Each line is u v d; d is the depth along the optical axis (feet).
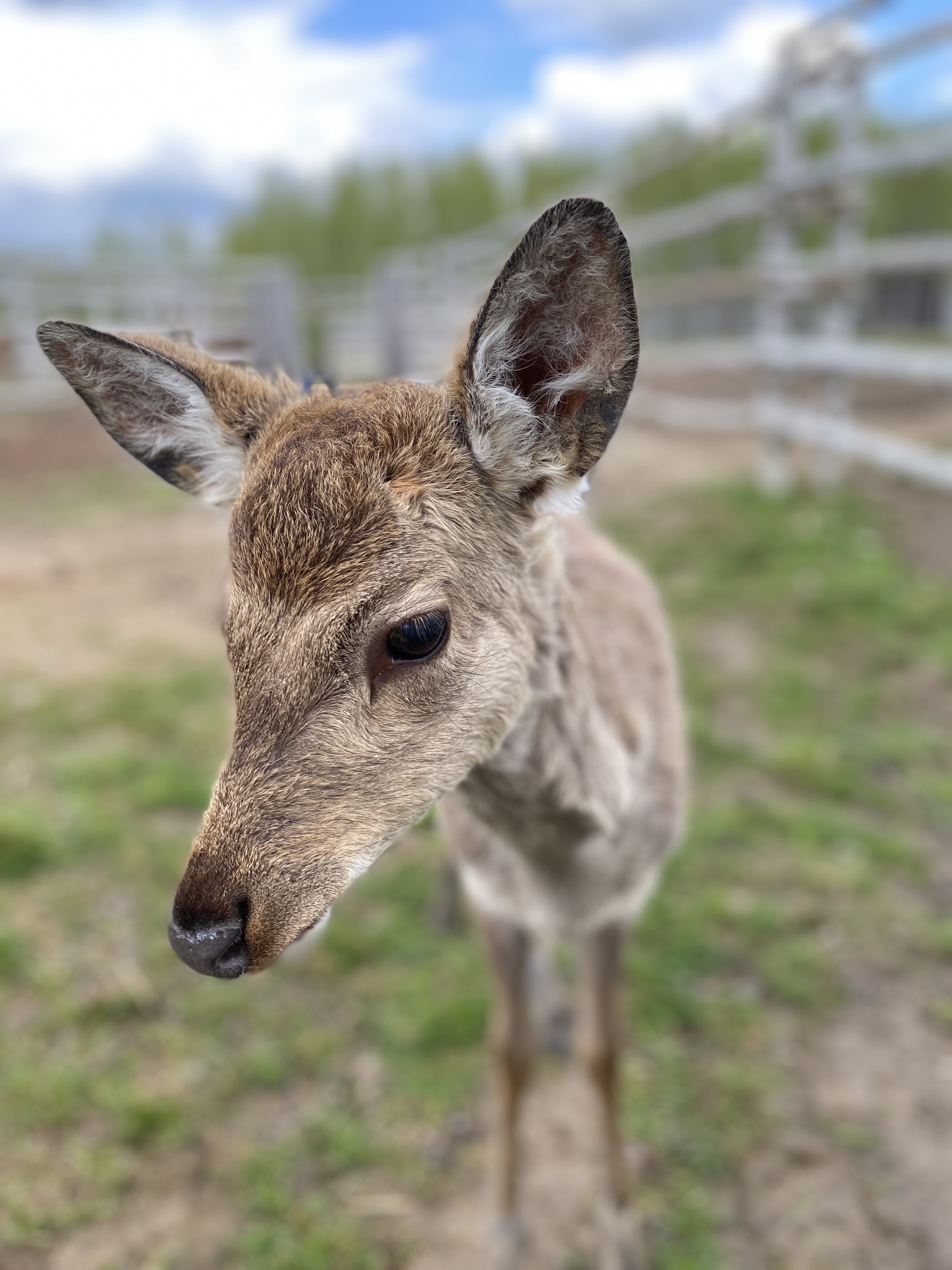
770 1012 2.46
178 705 3.90
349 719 1.27
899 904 2.77
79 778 3.34
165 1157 2.14
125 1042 2.38
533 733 1.53
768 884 2.85
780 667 4.02
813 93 5.87
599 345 1.33
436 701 1.33
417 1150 2.17
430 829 2.67
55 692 4.00
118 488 7.58
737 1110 2.22
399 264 12.62
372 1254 1.97
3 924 2.67
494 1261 1.93
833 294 6.01
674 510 6.21
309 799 1.25
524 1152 2.20
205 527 6.39
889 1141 2.15
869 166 5.27
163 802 3.22
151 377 1.52
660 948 2.64
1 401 11.19
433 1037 2.42
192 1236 2.00
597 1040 1.96
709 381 13.78
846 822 3.07
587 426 1.39
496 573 1.42
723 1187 2.08
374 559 1.27
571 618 1.63
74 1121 2.19
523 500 1.47
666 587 4.90
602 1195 2.01
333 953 2.64
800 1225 2.00
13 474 8.07
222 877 1.21
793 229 6.36
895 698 3.78
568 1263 1.98
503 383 1.39
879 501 6.10
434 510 1.34
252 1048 2.38
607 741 1.66
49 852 2.94
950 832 3.07
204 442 1.57
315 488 1.28
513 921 1.93
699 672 4.01
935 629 4.24
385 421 1.37
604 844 1.72
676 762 1.98
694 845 3.00
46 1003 2.46
